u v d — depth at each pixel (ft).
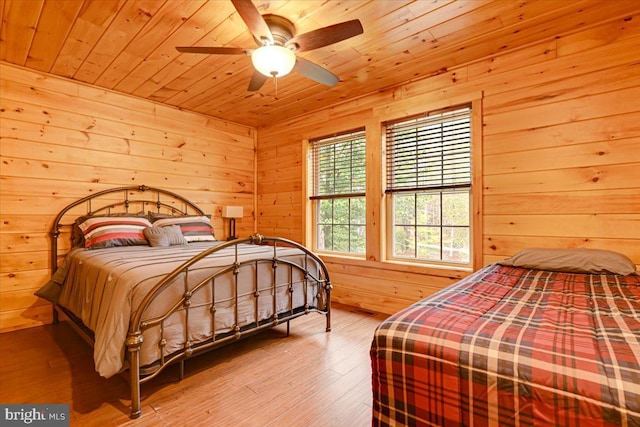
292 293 8.18
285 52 6.30
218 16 6.73
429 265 9.68
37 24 7.04
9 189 9.13
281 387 6.17
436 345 3.04
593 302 4.18
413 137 10.28
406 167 10.40
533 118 7.91
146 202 11.85
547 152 7.72
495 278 5.79
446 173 9.52
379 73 9.62
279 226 14.39
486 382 2.70
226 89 10.77
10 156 9.12
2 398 5.80
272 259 7.62
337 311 10.91
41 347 8.00
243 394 5.93
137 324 5.25
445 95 9.34
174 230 10.47
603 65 7.07
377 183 10.84
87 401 5.71
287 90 10.89
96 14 6.68
